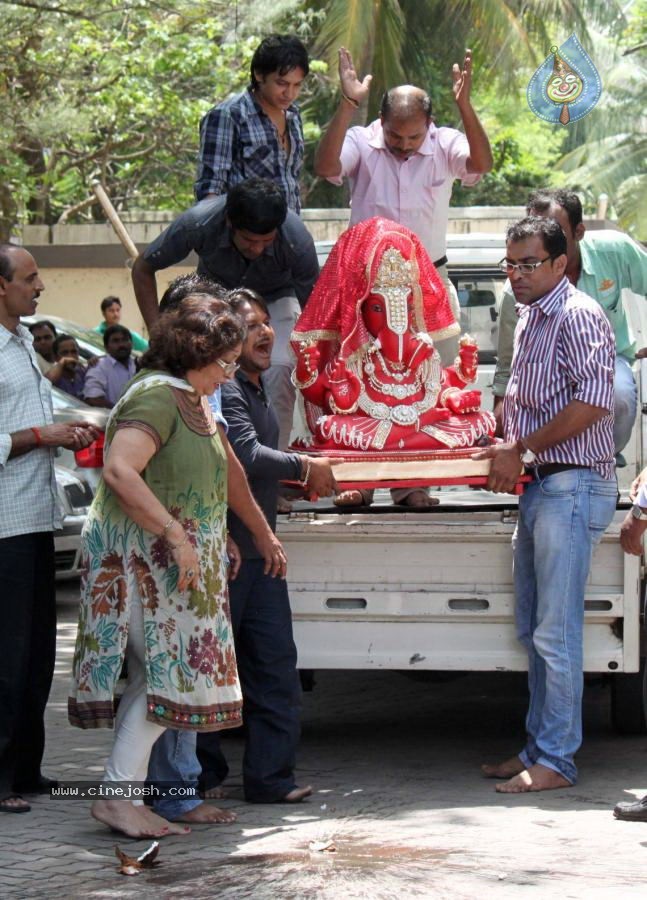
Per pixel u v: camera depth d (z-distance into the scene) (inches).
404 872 195.8
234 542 230.8
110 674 205.3
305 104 1047.6
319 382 251.1
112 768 215.0
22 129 710.5
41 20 674.2
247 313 232.1
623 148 1374.3
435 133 299.7
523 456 244.1
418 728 307.3
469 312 373.1
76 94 781.3
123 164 1083.3
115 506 206.5
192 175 1045.2
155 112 870.4
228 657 210.5
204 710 206.2
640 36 1317.7
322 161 290.2
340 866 199.0
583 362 239.5
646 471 235.0
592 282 276.4
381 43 896.9
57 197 1109.7
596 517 243.4
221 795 242.8
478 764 270.4
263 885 190.5
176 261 267.4
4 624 233.1
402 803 238.2
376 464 242.8
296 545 257.9
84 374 616.4
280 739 237.1
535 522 244.4
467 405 252.2
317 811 233.0
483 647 256.8
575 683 245.3
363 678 372.2
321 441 250.2
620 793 243.1
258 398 237.8
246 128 282.2
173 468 205.9
